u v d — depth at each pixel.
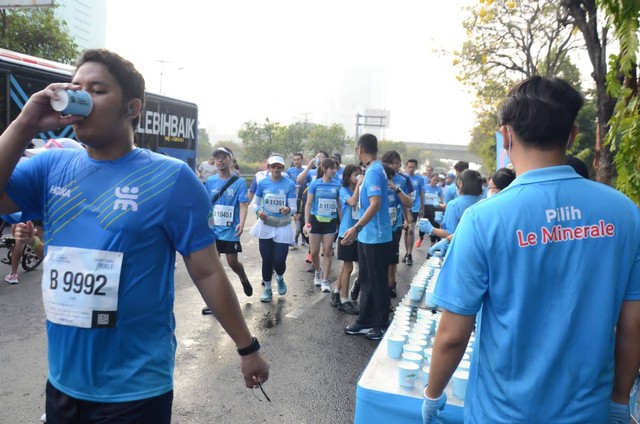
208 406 3.66
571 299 1.49
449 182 16.31
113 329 1.65
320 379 4.23
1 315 5.42
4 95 9.41
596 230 1.52
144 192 1.69
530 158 1.62
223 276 1.84
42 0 10.33
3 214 1.82
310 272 8.58
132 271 1.67
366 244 5.15
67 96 1.55
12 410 3.45
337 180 7.68
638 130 2.54
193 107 15.11
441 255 5.44
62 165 1.77
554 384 1.49
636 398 2.48
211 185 6.07
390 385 2.47
